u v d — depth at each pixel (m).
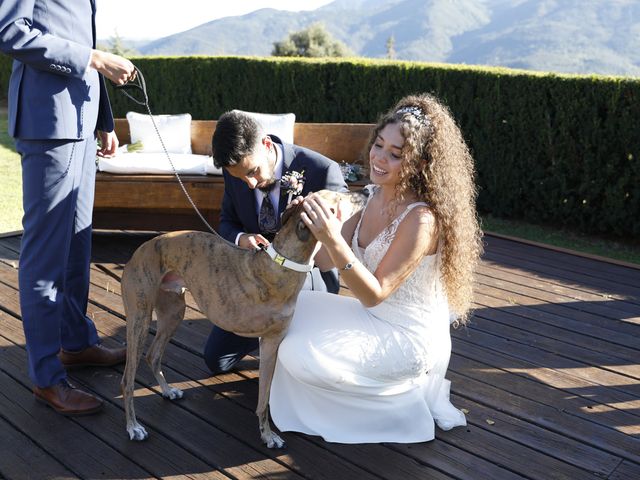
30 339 2.51
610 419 2.67
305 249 2.14
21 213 5.89
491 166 6.39
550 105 5.90
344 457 2.34
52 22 2.26
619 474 2.31
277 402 2.53
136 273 2.34
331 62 7.16
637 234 5.75
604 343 3.42
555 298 4.06
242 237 2.71
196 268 2.30
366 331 2.33
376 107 6.94
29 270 2.46
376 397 2.38
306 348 2.29
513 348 3.33
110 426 2.50
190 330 3.38
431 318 2.39
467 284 2.42
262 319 2.21
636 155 5.48
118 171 4.66
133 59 9.16
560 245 5.79
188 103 8.80
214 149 2.39
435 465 2.32
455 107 6.45
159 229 4.91
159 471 2.25
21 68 2.30
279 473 2.25
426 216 2.22
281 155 2.69
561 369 3.11
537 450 2.44
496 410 2.72
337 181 2.75
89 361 2.92
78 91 2.38
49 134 2.30
